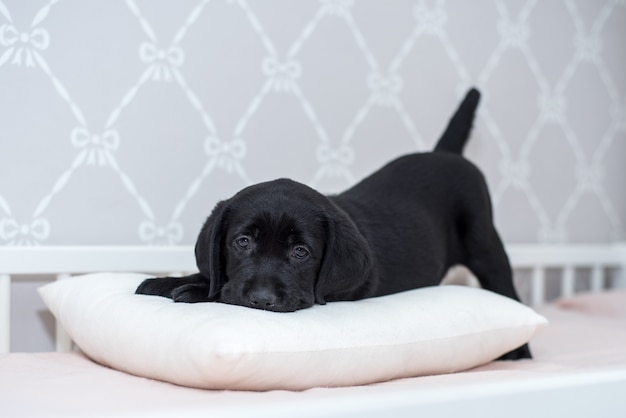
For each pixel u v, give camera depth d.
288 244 1.41
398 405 0.86
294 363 1.16
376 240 1.63
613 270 2.68
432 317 1.36
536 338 1.88
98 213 1.88
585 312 2.32
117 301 1.37
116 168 1.90
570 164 2.60
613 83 2.69
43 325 1.84
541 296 2.45
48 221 1.83
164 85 1.95
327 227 1.44
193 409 0.83
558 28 2.56
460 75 2.39
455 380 1.22
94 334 1.36
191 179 1.99
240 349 1.10
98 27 1.87
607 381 1.03
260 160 2.08
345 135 2.21
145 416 0.80
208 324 1.16
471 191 1.85
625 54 2.71
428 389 0.92
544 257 2.42
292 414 0.81
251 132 2.07
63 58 1.83
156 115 1.94
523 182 2.51
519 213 2.50
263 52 2.08
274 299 1.31
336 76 2.19
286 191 1.45
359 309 1.32
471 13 2.40
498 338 1.43
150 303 1.33
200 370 1.12
